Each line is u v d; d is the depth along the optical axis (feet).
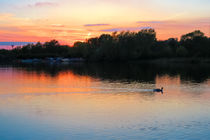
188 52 495.82
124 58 506.89
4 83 180.24
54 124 78.89
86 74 253.85
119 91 140.87
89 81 191.11
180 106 103.65
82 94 131.44
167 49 497.46
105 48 520.01
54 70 318.86
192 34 550.77
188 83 178.09
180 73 257.55
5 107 101.50
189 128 74.84
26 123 80.07
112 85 166.71
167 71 284.20
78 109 97.81
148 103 109.29
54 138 67.41
